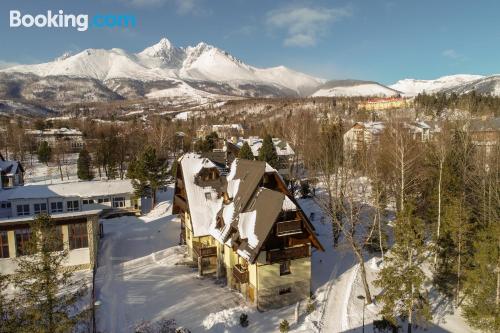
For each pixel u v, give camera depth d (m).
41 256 20.45
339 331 26.67
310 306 29.52
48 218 22.20
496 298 26.44
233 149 78.19
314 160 56.31
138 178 58.00
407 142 45.44
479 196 43.28
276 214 28.66
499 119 70.81
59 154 99.38
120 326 27.28
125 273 36.56
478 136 57.25
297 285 30.70
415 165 47.47
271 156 67.50
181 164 42.53
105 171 88.38
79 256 35.66
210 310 29.59
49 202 51.78
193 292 32.69
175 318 28.41
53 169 95.00
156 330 26.17
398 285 25.55
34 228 21.22
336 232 41.53
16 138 107.12
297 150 69.56
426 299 28.72
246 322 27.12
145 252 42.25
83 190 55.00
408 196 42.34
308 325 27.12
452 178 42.09
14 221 32.44
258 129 143.38
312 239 30.73
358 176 52.84
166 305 30.39
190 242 40.75
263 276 29.28
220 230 34.56
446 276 33.75
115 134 106.44
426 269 35.94
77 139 126.56
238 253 29.47
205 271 37.25
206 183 40.75
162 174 61.72
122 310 29.48
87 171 79.69
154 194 61.72
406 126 55.69
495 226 27.80
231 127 147.25
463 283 30.48
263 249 29.12
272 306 29.77
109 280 34.75
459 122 63.97
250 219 30.69
